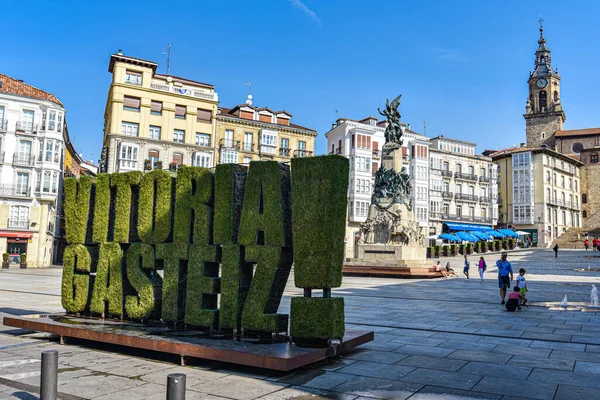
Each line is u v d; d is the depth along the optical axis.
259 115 62.62
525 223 78.81
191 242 10.56
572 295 21.55
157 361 8.92
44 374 6.29
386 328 12.47
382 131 68.31
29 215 50.19
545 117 93.75
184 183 10.61
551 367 8.38
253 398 6.69
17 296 19.36
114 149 53.09
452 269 39.84
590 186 89.50
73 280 12.25
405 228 37.16
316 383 7.44
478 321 13.72
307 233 9.01
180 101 56.50
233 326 9.44
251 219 9.59
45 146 51.31
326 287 8.70
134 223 11.67
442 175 75.19
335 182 8.98
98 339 9.70
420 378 7.70
